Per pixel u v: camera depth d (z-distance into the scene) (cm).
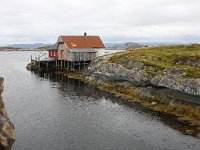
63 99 4528
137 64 4950
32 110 3866
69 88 5444
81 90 5244
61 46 7644
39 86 5656
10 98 4556
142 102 4244
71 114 3706
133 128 3186
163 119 3472
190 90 3575
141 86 4628
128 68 5022
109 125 3284
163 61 4903
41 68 8338
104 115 3669
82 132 3050
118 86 5156
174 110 3700
